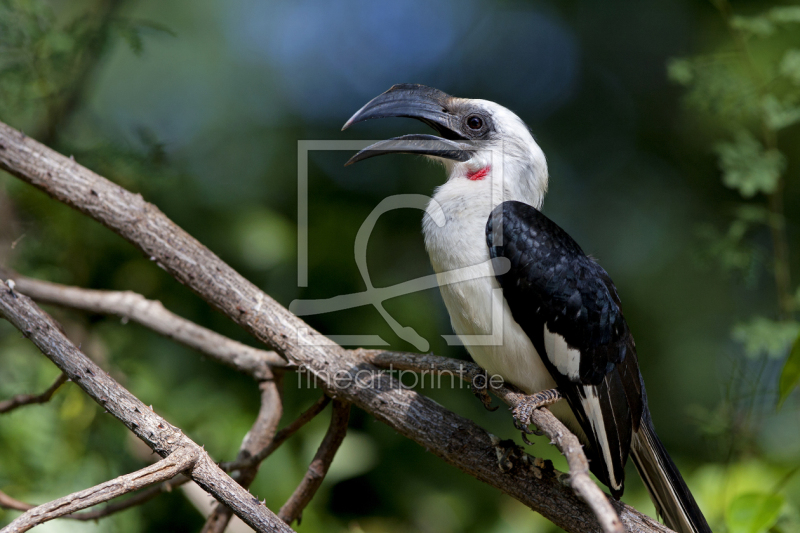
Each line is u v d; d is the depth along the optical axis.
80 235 8.97
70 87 8.89
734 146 8.95
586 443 6.76
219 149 12.46
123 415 4.93
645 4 14.65
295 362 6.34
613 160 14.30
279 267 9.80
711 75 8.98
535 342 6.22
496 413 10.42
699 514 6.30
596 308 6.18
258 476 8.45
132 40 8.62
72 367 5.02
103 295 7.77
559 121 14.36
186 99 13.32
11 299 5.16
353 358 6.40
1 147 6.43
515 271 6.22
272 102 13.52
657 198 14.10
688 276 13.53
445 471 9.55
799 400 8.69
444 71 14.48
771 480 8.23
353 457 8.61
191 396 9.01
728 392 8.60
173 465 4.71
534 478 5.78
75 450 8.10
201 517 8.69
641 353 12.95
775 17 8.67
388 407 6.14
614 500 5.77
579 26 14.89
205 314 9.56
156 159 8.59
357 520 9.12
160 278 9.53
